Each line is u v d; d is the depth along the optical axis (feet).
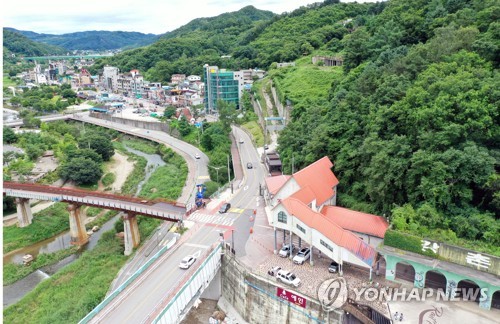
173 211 285.43
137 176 484.33
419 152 198.39
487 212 186.60
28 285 271.28
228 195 317.83
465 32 268.21
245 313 206.18
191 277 189.88
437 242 174.09
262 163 401.49
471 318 159.33
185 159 503.61
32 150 495.00
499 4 285.64
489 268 162.09
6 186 357.82
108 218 372.17
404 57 291.79
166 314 170.30
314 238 201.87
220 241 224.94
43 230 346.54
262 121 544.62
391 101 254.88
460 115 201.57
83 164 440.04
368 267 186.70
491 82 209.97
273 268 201.98
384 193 215.31
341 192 264.52
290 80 540.52
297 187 235.40
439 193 188.65
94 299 229.66
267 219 270.46
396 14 412.77
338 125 279.08
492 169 185.68
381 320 163.73
